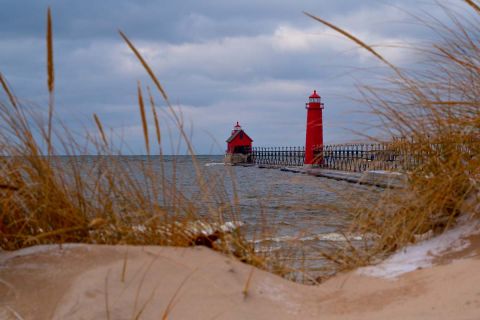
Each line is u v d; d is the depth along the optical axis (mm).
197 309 2262
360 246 3686
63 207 3057
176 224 3150
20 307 2172
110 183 3221
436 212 3654
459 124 3607
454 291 2445
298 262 3512
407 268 3012
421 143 3830
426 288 2586
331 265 3465
